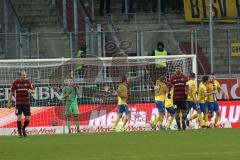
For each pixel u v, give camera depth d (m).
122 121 70.81
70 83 67.12
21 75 60.19
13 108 69.44
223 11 100.50
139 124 71.00
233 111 72.75
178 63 73.81
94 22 95.81
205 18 100.50
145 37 89.56
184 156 37.59
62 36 84.94
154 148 43.09
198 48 92.31
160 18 100.25
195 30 77.12
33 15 93.56
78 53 77.81
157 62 73.38
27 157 38.94
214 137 52.28
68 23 87.19
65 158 37.91
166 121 70.50
